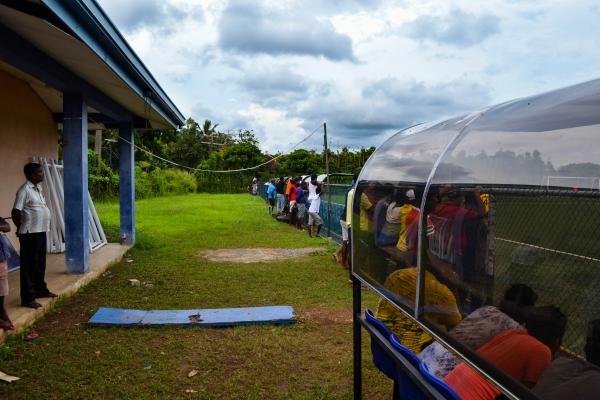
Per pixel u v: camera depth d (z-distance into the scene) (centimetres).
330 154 3509
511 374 172
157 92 823
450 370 273
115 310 561
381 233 291
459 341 203
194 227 1513
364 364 434
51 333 494
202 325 521
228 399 365
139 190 2986
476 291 195
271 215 2019
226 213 2066
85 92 707
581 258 149
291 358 442
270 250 1084
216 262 922
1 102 773
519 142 186
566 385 150
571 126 166
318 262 928
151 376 399
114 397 363
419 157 264
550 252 160
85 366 414
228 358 440
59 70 605
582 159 157
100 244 990
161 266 866
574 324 150
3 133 783
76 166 701
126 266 855
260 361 434
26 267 530
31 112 892
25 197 530
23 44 505
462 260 204
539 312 163
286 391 378
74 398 360
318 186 1319
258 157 4350
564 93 189
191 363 427
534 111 191
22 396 359
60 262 804
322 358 443
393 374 279
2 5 402
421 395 227
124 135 1048
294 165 3762
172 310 570
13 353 434
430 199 232
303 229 1534
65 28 438
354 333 345
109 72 616
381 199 295
